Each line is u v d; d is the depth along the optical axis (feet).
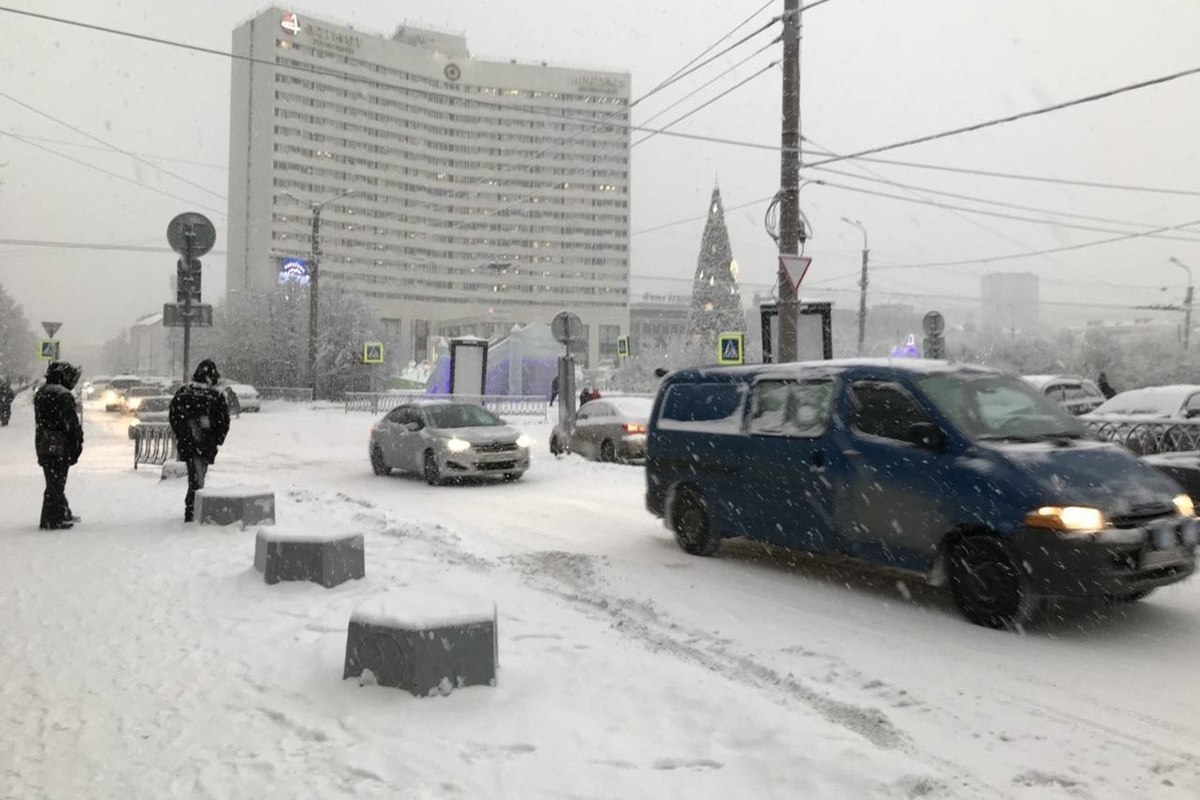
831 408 23.81
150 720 14.15
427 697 14.62
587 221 438.40
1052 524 18.53
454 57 420.77
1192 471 27.96
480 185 424.05
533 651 17.15
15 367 300.81
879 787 11.34
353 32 391.45
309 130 381.19
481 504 41.11
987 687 16.10
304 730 13.51
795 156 51.06
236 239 386.73
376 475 54.75
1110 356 188.96
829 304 54.29
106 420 122.21
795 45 50.98
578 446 62.85
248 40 383.04
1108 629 19.74
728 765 12.07
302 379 166.71
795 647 18.49
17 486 46.09
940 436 21.02
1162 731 14.07
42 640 18.56
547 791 11.37
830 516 23.27
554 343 146.20
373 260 402.11
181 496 41.39
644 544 30.63
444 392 137.39
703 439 27.78
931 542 20.79
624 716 13.79
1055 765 12.76
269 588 22.48
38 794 11.63
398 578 23.65
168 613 20.52
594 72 435.53
